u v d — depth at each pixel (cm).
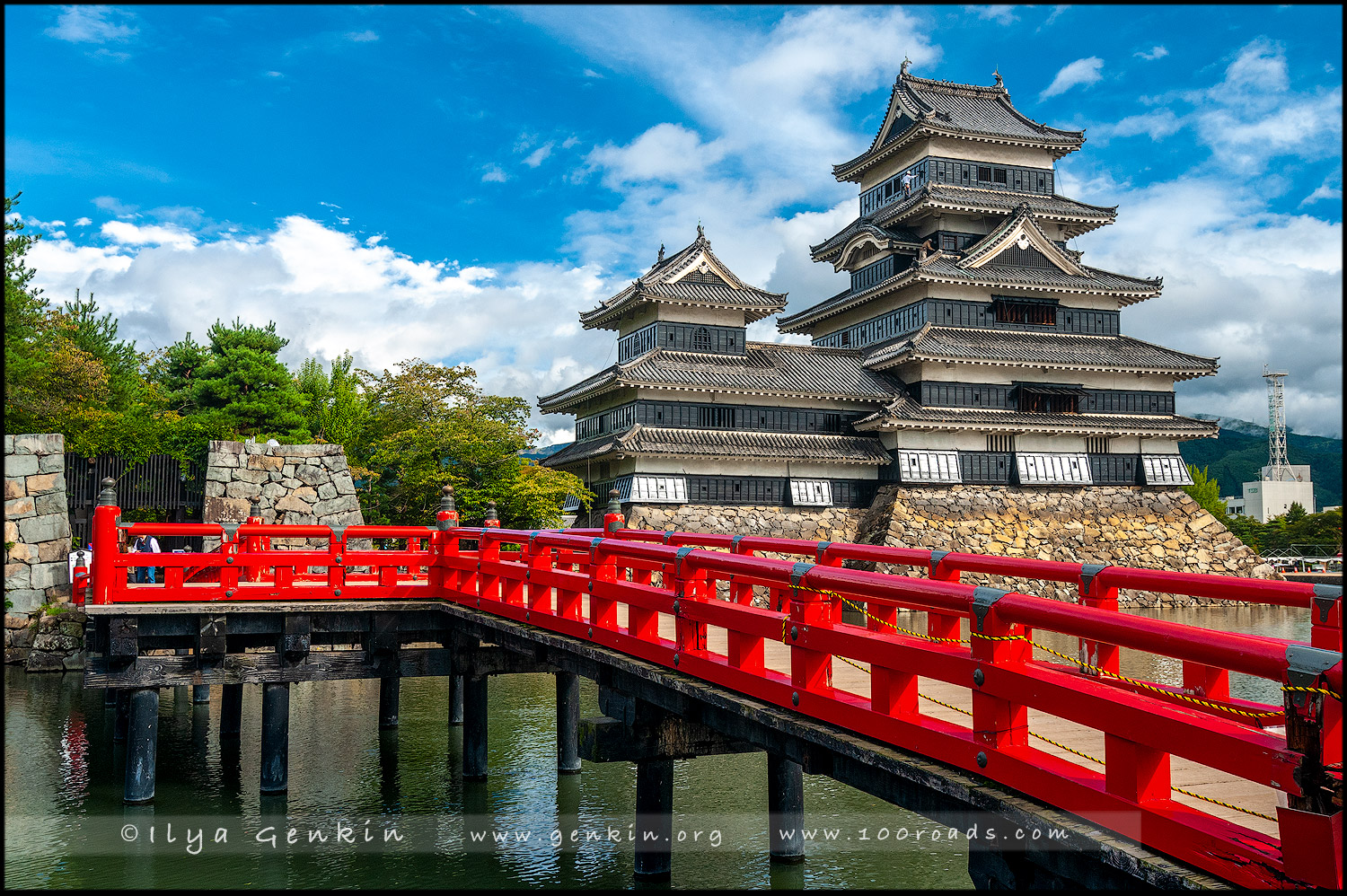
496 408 4147
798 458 4591
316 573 2559
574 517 4294
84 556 2405
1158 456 5194
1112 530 4881
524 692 2416
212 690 2447
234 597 1437
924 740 561
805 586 667
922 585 565
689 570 834
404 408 4153
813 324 6056
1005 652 513
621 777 1628
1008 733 517
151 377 5206
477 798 1501
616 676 964
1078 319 5306
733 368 4747
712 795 1523
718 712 801
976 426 4697
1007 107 5841
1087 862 461
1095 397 5128
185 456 3791
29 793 1502
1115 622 446
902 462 4725
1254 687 2025
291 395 4778
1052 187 5556
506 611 1249
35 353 3023
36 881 1159
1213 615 4084
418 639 1547
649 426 4528
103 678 1355
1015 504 4825
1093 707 450
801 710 679
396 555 1533
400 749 1808
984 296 5100
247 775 1625
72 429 3098
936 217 5241
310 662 1463
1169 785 443
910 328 5131
